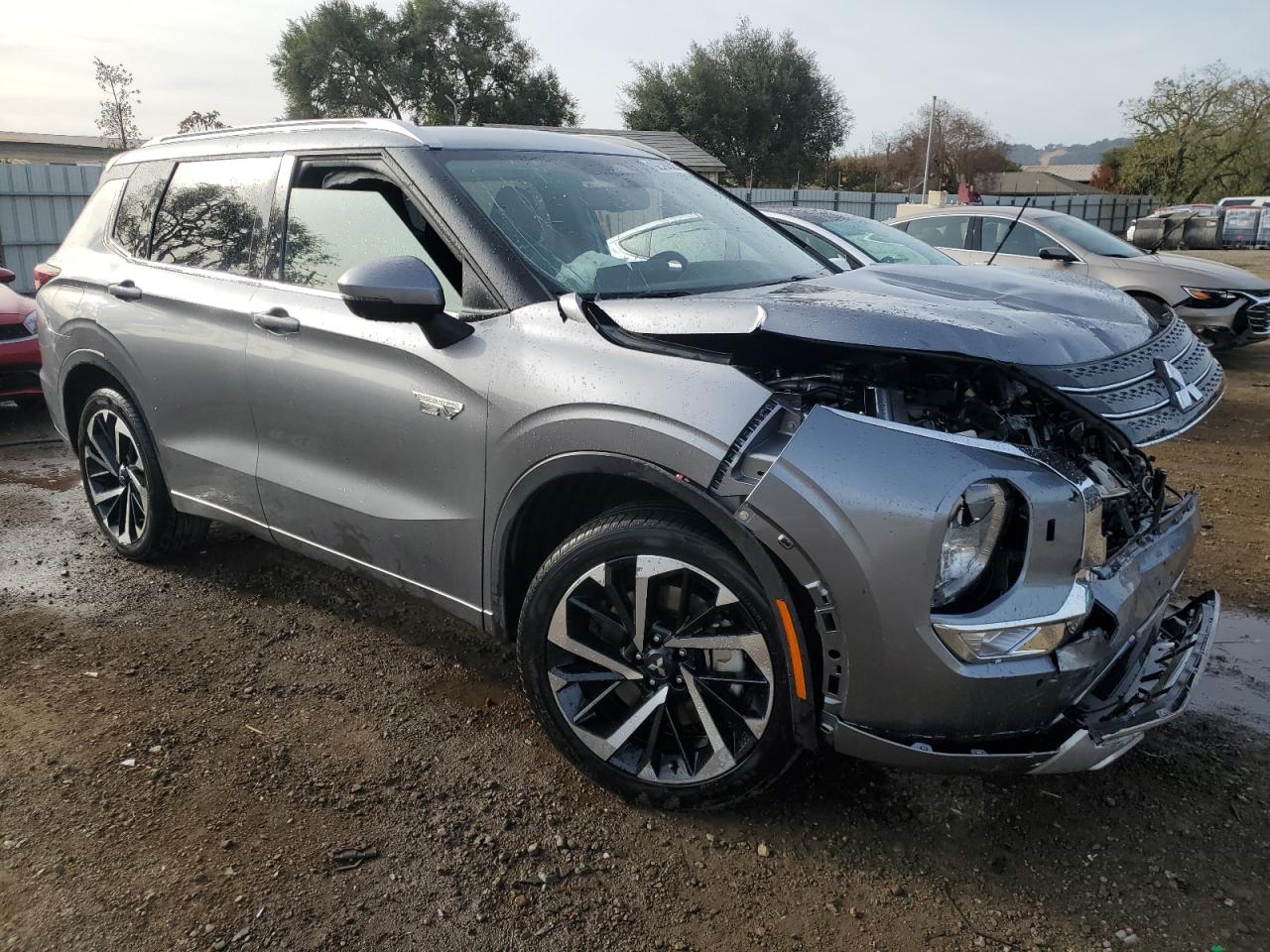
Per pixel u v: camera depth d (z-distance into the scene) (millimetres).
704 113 43156
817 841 2582
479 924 2291
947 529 2143
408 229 3092
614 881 2438
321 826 2623
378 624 3871
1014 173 73375
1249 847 2555
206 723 3129
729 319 2439
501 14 42344
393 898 2365
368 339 3059
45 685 3355
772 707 2406
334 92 42219
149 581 4273
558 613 2668
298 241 3416
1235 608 4082
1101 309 2748
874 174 58250
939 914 2330
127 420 4133
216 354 3598
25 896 2352
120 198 4367
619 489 2775
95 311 4156
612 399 2488
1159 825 2645
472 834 2594
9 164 12398
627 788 2674
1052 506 2189
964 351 2236
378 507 3131
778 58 42906
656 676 2592
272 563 4457
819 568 2217
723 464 2307
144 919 2283
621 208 3332
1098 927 2283
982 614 2164
